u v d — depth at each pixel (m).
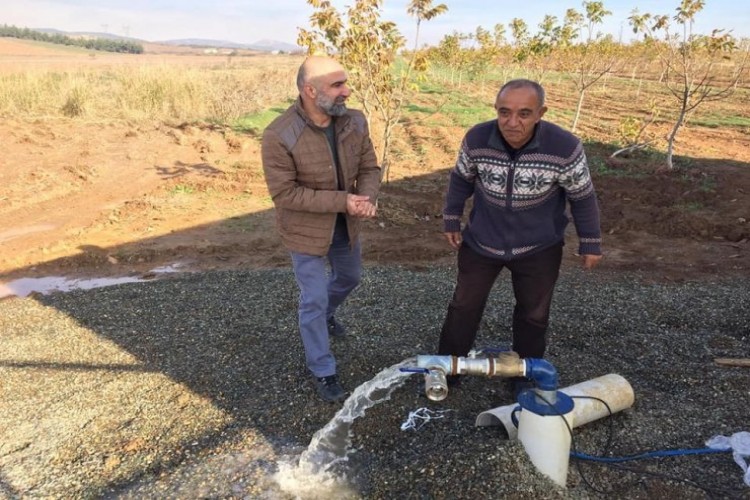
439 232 6.99
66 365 3.84
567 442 2.53
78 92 15.34
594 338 3.98
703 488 2.55
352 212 3.00
